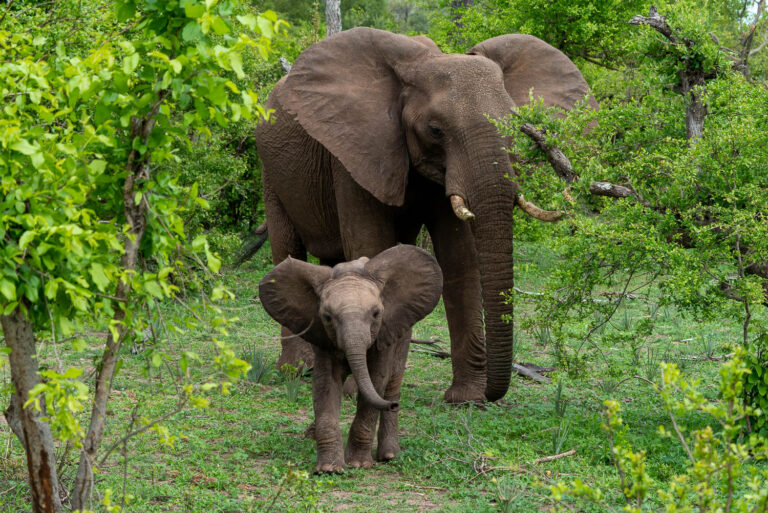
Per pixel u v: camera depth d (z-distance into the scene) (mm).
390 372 9766
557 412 11547
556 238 10203
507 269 10336
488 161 10414
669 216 9312
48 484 5762
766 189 9258
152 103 5520
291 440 10406
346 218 12258
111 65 5297
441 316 20109
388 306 9383
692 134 10406
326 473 9109
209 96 5359
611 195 9617
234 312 18453
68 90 5285
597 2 24938
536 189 10031
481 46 12070
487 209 10336
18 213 5086
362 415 9492
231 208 24172
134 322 5680
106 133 5637
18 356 5594
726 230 9273
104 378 5762
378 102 11695
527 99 11750
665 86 10969
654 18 10719
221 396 12281
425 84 11297
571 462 9406
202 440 10102
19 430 6836
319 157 13109
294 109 11938
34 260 5098
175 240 5824
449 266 12344
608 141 10234
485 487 8844
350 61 11969
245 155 22312
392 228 12258
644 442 10078
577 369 11195
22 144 5043
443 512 8023
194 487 8555
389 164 11469
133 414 6094
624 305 18891
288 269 9320
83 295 5262
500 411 11820
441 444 10078
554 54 12188
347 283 9086
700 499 4930
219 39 11984
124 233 5453
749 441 4977
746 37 12914
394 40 11914
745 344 9648
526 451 9906
